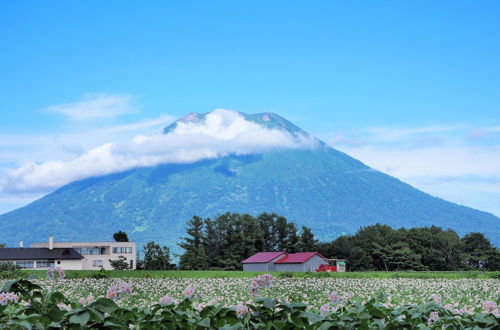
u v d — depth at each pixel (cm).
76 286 5547
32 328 880
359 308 1034
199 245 17500
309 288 5588
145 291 4738
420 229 17538
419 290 5219
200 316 996
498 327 1043
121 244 16188
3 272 7931
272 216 18475
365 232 17662
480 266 16950
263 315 990
